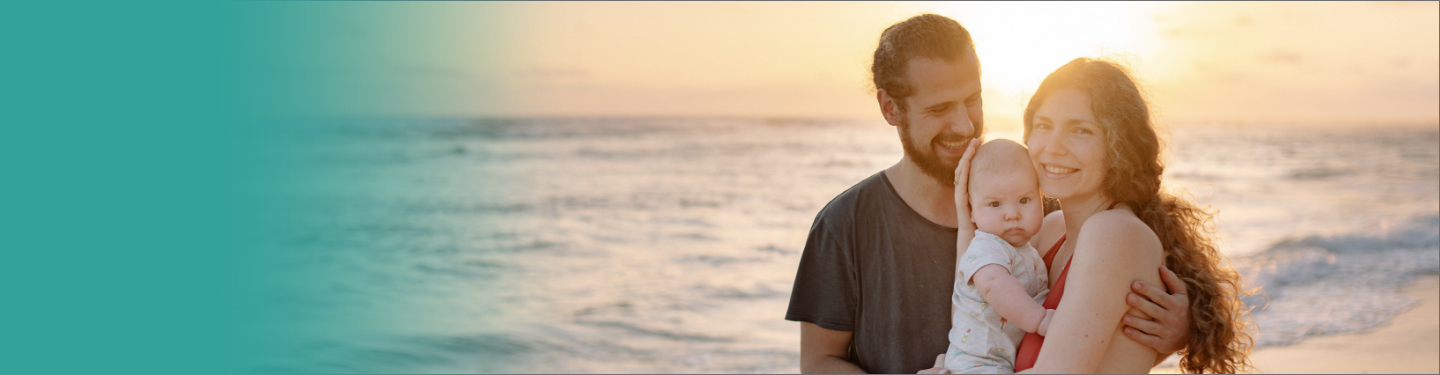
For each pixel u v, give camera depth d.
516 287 11.20
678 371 7.47
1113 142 1.96
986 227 2.18
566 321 9.34
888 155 28.33
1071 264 1.95
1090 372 1.86
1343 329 7.66
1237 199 18.80
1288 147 32.34
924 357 2.47
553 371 7.64
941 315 2.45
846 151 29.48
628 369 7.58
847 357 2.74
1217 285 2.02
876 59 2.41
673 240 14.53
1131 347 1.89
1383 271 10.47
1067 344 1.87
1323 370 6.36
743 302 10.19
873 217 2.53
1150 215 2.03
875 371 2.54
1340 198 18.84
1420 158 28.38
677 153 28.48
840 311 2.61
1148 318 1.88
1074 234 2.11
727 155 28.03
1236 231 14.02
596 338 8.64
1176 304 1.90
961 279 2.23
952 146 2.33
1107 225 1.92
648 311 9.75
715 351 8.08
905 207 2.48
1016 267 2.15
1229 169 25.22
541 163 25.84
